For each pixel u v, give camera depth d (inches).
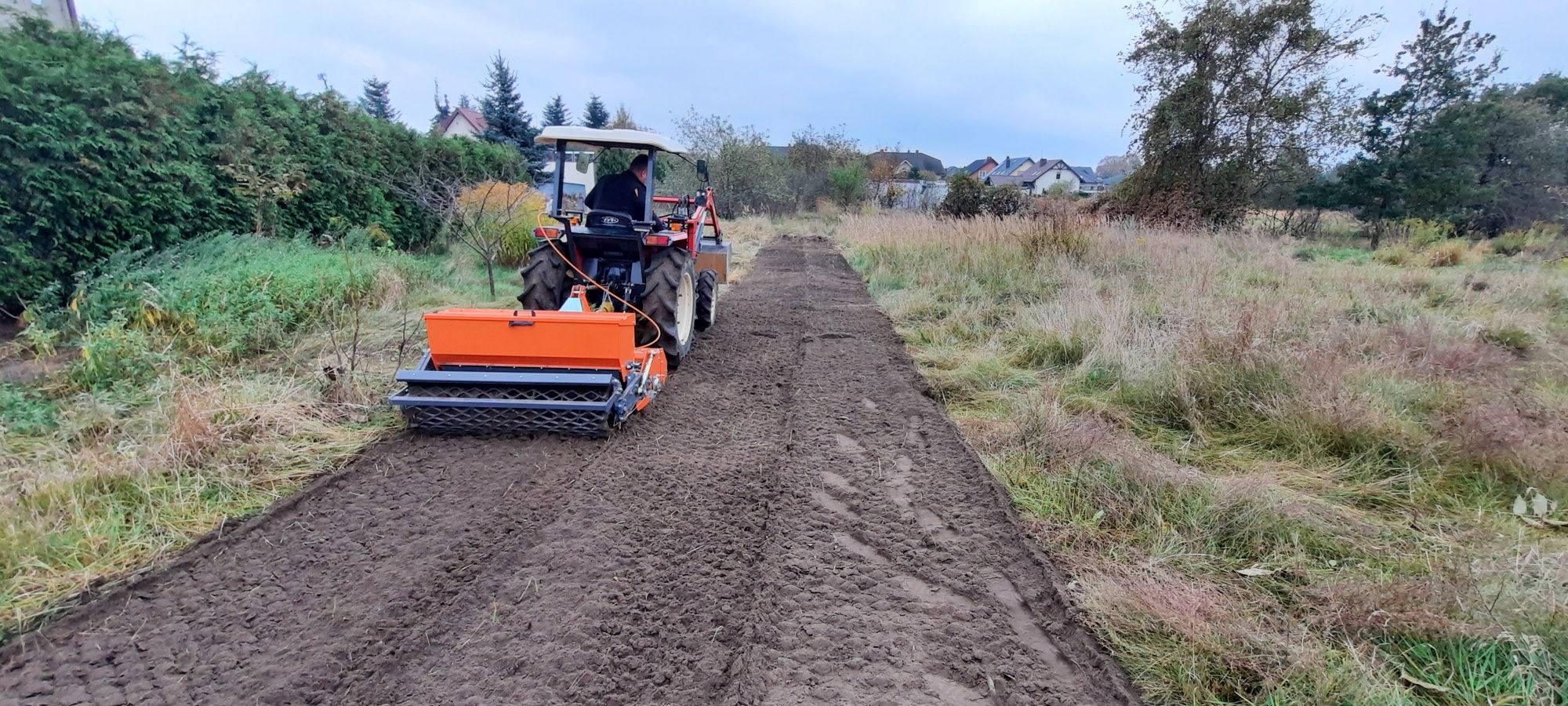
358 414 168.9
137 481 126.9
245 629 96.3
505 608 102.0
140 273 228.2
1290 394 178.2
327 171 365.7
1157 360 202.7
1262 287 345.1
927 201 1019.3
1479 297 326.0
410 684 87.4
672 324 218.5
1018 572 115.2
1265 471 153.2
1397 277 373.7
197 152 285.6
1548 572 103.0
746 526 126.9
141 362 180.9
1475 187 748.0
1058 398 189.2
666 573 111.9
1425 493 140.3
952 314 299.7
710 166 1011.9
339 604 102.0
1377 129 794.2
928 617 103.8
